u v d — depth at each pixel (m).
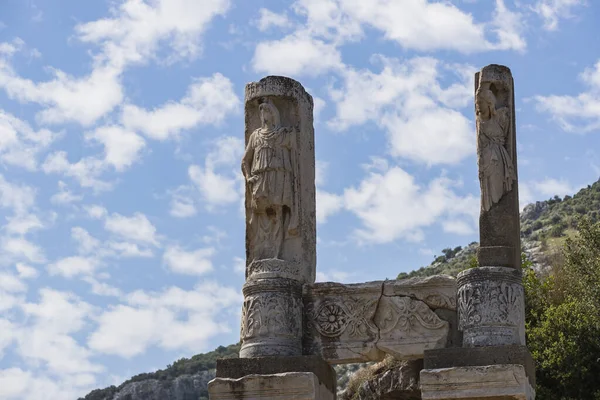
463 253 53.53
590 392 22.89
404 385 17.56
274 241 14.63
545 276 29.66
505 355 13.22
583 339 23.30
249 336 14.11
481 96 14.50
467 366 13.17
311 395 13.41
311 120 15.41
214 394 13.61
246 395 13.54
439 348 13.56
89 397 53.44
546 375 23.25
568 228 50.56
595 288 24.70
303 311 14.36
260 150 14.74
